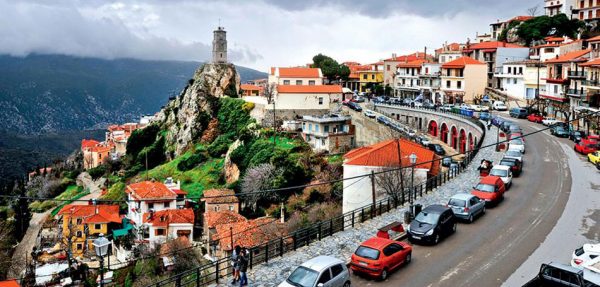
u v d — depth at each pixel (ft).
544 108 318.04
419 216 106.11
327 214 203.41
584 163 183.11
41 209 372.99
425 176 177.99
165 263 188.44
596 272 76.33
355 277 86.12
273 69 429.79
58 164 565.53
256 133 323.57
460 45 482.28
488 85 412.16
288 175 264.93
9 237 275.18
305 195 249.34
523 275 86.69
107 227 267.80
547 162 186.09
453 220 109.40
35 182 449.89
